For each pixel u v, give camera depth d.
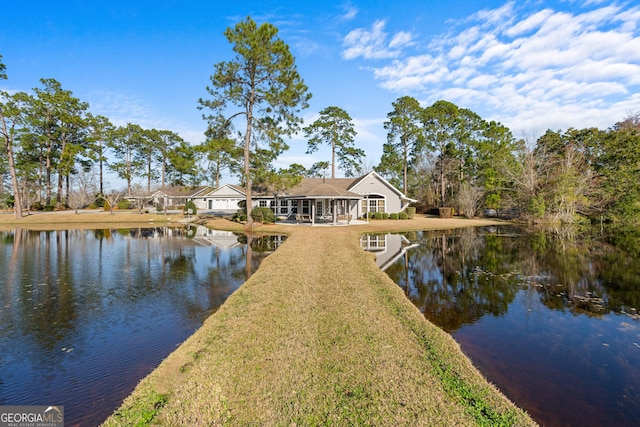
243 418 3.28
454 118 41.41
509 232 23.45
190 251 15.60
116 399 4.20
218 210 44.59
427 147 42.50
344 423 3.19
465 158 42.16
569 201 27.97
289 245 14.82
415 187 50.28
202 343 5.02
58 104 41.72
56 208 42.44
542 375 4.78
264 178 22.95
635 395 4.29
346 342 4.95
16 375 4.82
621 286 9.68
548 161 31.39
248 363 4.34
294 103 21.33
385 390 3.73
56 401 4.20
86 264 12.71
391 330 5.42
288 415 3.31
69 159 41.53
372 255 12.74
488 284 9.90
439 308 7.78
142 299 8.38
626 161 28.62
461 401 3.56
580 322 6.90
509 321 6.95
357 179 33.09
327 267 10.22
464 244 17.81
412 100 39.34
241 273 11.15
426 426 3.14
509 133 42.53
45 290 9.21
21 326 6.65
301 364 4.30
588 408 4.01
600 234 22.03
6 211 40.72
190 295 8.71
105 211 41.25
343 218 27.31
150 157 56.28
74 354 5.45
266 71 20.92
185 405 3.49
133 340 5.96
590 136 33.22
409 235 21.64
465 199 35.81
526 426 3.18
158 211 42.12
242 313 6.23
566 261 13.37
